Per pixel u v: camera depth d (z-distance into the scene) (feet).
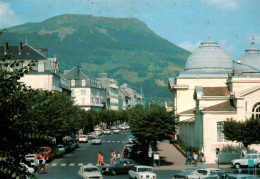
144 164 205.77
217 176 124.77
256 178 107.14
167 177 154.20
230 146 206.49
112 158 200.23
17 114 46.60
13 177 46.06
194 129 248.11
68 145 260.01
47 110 192.95
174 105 359.87
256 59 255.50
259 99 206.28
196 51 354.95
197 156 207.72
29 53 344.69
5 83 45.83
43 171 164.25
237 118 206.28
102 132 458.50
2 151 45.47
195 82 343.67
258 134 183.21
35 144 48.83
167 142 337.11
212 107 210.79
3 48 341.62
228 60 349.61
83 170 135.74
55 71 360.48
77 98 549.95
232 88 236.02
